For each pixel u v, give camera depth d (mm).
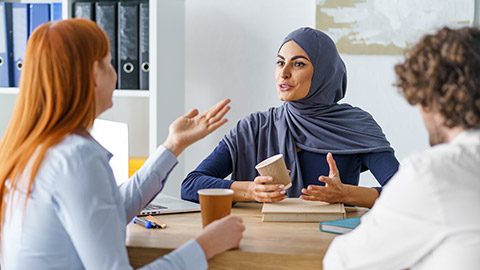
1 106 2775
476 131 930
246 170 1984
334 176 1579
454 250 858
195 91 2742
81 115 1038
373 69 2576
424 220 875
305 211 1404
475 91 901
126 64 2475
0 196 1041
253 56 2684
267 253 1107
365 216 983
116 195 1066
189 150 2779
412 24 2516
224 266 1127
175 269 1027
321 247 1150
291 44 1935
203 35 2713
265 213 1405
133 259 1169
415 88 954
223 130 2742
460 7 2488
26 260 1000
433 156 909
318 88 1982
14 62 2547
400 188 906
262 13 2660
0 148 1062
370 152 1949
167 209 1515
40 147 1008
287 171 1535
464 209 859
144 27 2451
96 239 958
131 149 2859
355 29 2551
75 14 2496
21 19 2521
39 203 988
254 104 2703
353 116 2047
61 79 1018
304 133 1979
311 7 2611
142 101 2828
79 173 976
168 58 2543
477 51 917
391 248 913
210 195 1235
